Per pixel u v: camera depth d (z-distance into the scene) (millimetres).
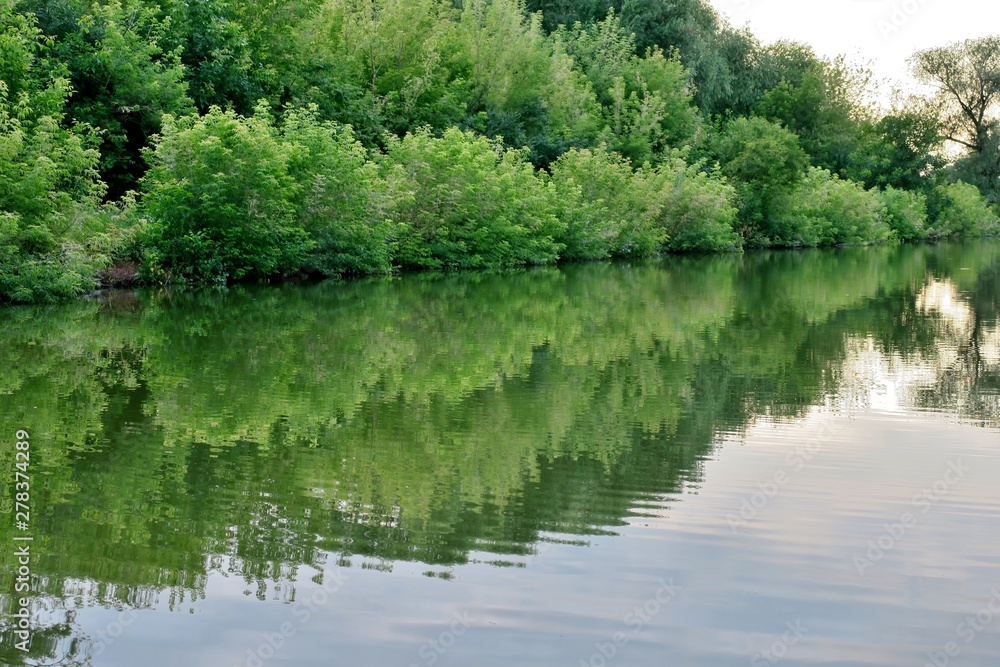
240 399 9711
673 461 7770
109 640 4559
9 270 17016
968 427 9141
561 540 5918
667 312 18703
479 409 9547
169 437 8164
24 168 17438
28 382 10250
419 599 5031
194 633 4609
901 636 4703
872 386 11180
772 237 52688
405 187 27922
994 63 73000
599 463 7668
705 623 4805
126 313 16328
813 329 16438
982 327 16969
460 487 6949
